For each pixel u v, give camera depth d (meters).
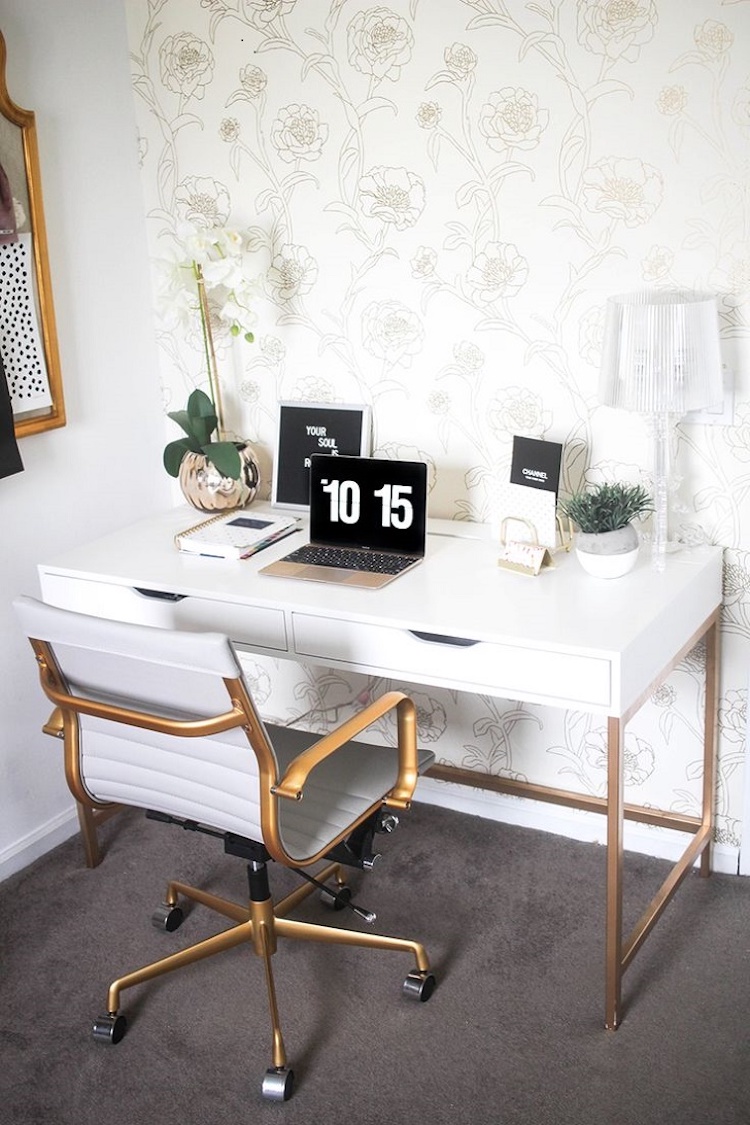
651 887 2.63
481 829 2.90
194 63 2.80
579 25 2.35
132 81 2.89
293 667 3.13
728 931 2.47
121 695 2.08
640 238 2.42
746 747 2.58
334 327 2.82
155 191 2.96
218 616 2.43
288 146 2.74
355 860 2.24
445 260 2.63
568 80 2.39
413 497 2.51
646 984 2.32
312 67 2.66
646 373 2.19
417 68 2.54
